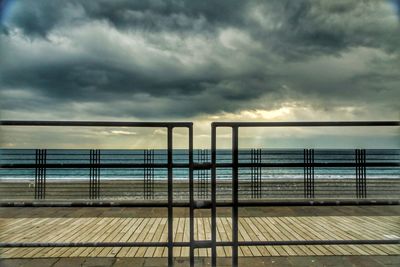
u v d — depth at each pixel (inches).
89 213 224.8
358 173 287.9
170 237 82.7
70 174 832.3
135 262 120.7
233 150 83.2
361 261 122.0
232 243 82.8
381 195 361.7
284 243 83.0
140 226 186.4
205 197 356.8
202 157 294.5
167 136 82.4
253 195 333.4
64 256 128.0
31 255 128.9
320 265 117.9
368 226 186.9
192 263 82.3
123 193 403.2
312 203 82.2
